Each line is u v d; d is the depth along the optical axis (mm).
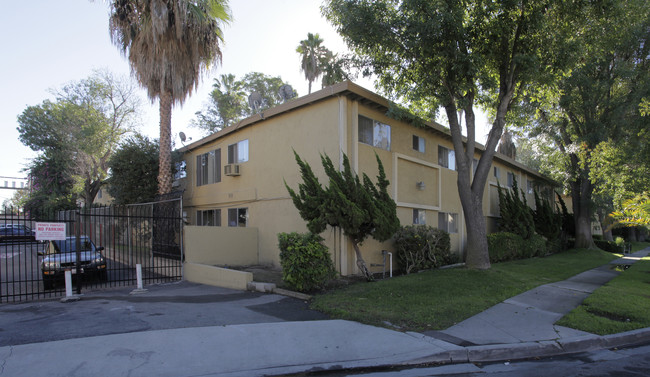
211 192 17641
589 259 19141
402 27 10930
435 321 6977
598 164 15508
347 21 10883
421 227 13297
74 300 9195
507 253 17078
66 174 30672
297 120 13062
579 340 6223
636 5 15414
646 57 19125
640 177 13062
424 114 13258
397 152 13602
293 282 9297
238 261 13977
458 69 11000
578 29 12633
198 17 14641
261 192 14430
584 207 24484
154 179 19594
